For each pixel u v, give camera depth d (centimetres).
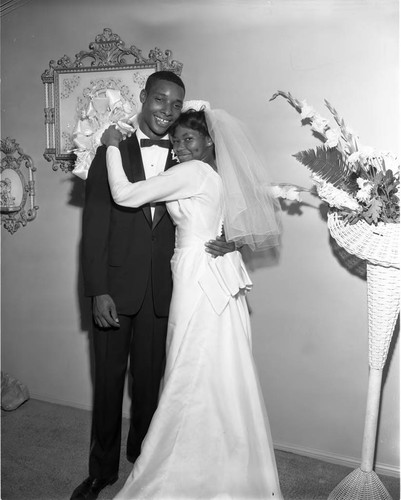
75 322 354
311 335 294
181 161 256
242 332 244
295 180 289
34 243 361
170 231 264
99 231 252
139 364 270
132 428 284
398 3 266
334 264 287
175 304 242
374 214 222
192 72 307
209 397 234
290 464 288
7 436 318
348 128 256
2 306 369
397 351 276
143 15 318
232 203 242
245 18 295
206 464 232
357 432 286
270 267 300
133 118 266
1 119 360
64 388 360
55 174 352
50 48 345
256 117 295
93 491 257
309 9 281
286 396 300
